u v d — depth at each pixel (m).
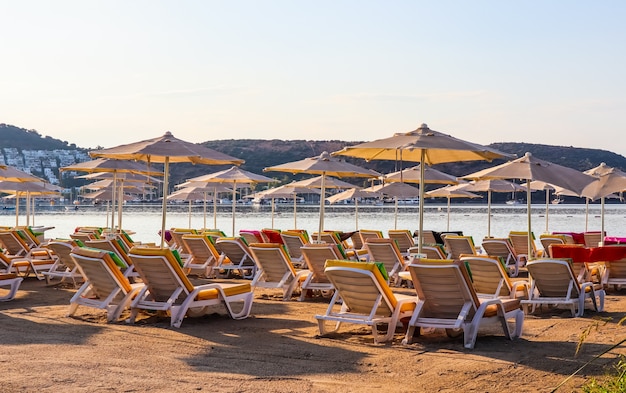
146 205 85.56
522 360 6.70
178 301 8.74
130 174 20.61
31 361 6.42
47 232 29.61
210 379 5.90
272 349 7.14
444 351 7.11
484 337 7.84
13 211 64.31
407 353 7.00
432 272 7.32
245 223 39.78
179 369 6.23
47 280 12.48
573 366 6.45
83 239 14.24
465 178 10.48
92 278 8.89
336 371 6.25
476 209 71.69
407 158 10.35
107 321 8.62
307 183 19.08
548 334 8.05
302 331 8.17
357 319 7.56
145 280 8.64
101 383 5.70
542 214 55.22
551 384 5.84
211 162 11.91
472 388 5.73
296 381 5.88
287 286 11.07
